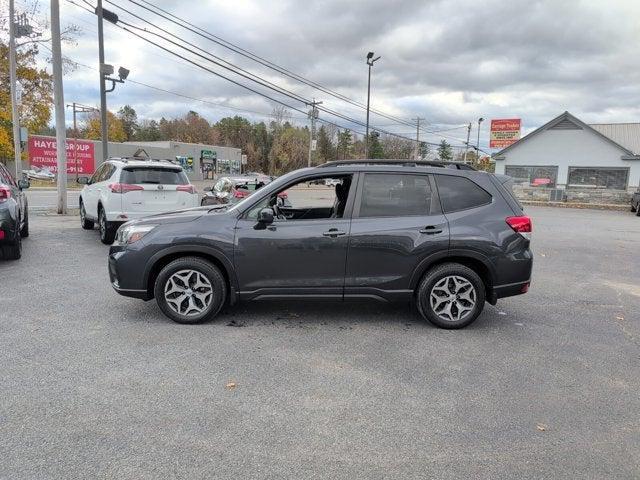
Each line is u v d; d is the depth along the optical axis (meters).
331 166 5.38
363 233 5.15
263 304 6.01
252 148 88.19
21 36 24.05
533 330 5.36
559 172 34.34
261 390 3.75
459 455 2.97
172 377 3.93
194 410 3.42
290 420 3.33
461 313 5.29
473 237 5.20
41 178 41.84
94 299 6.05
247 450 2.97
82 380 3.83
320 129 89.31
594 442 3.15
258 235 5.11
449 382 3.98
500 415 3.47
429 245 5.17
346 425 3.28
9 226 7.77
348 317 5.61
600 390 3.90
